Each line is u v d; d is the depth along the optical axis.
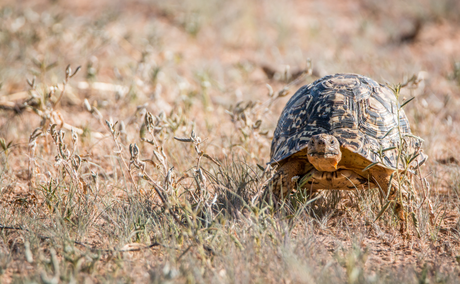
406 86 9.60
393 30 23.61
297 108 7.73
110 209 7.30
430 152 10.45
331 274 5.49
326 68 17.33
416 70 16.86
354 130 7.06
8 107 12.73
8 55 15.49
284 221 6.68
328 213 7.75
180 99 13.65
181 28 22.58
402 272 5.64
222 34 21.91
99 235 6.76
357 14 27.06
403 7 27.12
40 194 8.20
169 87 15.03
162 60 16.84
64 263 5.56
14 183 8.64
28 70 14.66
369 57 18.64
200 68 16.91
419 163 7.37
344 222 7.44
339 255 6.07
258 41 21.39
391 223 7.17
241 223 6.76
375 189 7.89
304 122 7.44
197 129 11.37
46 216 7.20
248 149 10.01
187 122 10.86
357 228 7.09
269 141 10.95
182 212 6.84
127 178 9.32
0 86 12.12
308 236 6.50
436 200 8.03
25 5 23.44
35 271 5.57
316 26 23.44
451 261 6.23
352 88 7.57
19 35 16.66
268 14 25.11
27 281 5.03
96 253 6.12
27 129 11.41
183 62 18.11
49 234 6.47
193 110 13.38
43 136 9.74
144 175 7.04
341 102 7.36
